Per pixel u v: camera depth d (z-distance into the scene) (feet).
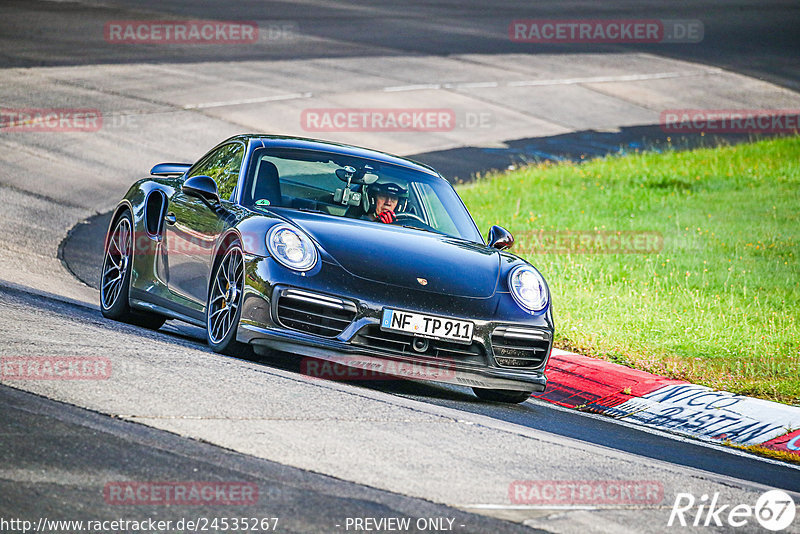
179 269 84.33
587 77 338.54
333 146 91.56
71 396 55.31
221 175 87.76
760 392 90.58
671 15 476.54
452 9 451.12
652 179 208.95
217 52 313.73
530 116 282.36
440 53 349.41
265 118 242.17
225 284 77.41
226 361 71.20
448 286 74.43
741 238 159.84
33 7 359.05
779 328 111.86
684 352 102.22
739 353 102.37
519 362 76.28
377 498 45.55
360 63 319.47
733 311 116.78
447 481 49.55
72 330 74.64
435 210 87.71
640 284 129.70
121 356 66.64
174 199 88.94
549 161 234.58
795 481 67.15
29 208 151.02
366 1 455.63
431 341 72.59
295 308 71.26
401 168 91.20
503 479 51.31
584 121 284.61
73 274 116.78
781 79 362.12
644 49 396.57
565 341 103.81
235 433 52.37
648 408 85.81
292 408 59.31
